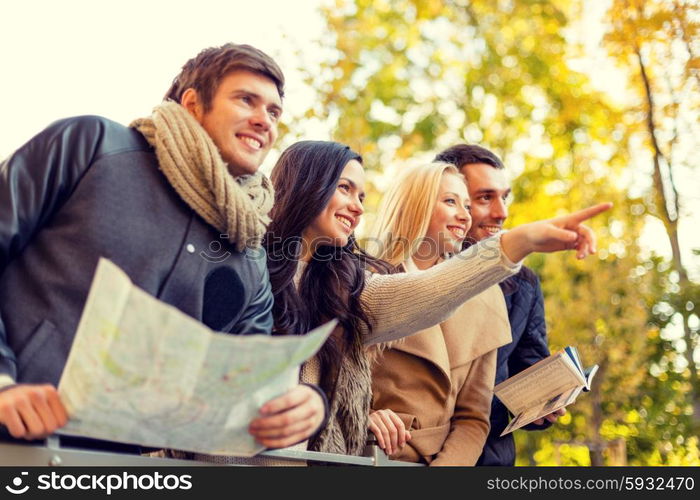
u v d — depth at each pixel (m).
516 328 3.42
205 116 2.11
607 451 6.91
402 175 3.20
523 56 10.51
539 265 7.20
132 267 1.89
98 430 1.47
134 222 1.91
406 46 10.88
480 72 10.70
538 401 3.09
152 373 1.39
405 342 2.95
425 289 2.47
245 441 1.59
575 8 10.13
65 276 1.82
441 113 10.72
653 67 8.34
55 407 1.45
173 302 1.95
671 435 7.04
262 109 2.12
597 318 7.00
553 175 9.76
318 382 2.49
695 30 8.10
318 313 2.59
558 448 7.23
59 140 1.90
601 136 9.05
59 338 1.77
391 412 2.68
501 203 3.62
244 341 1.38
